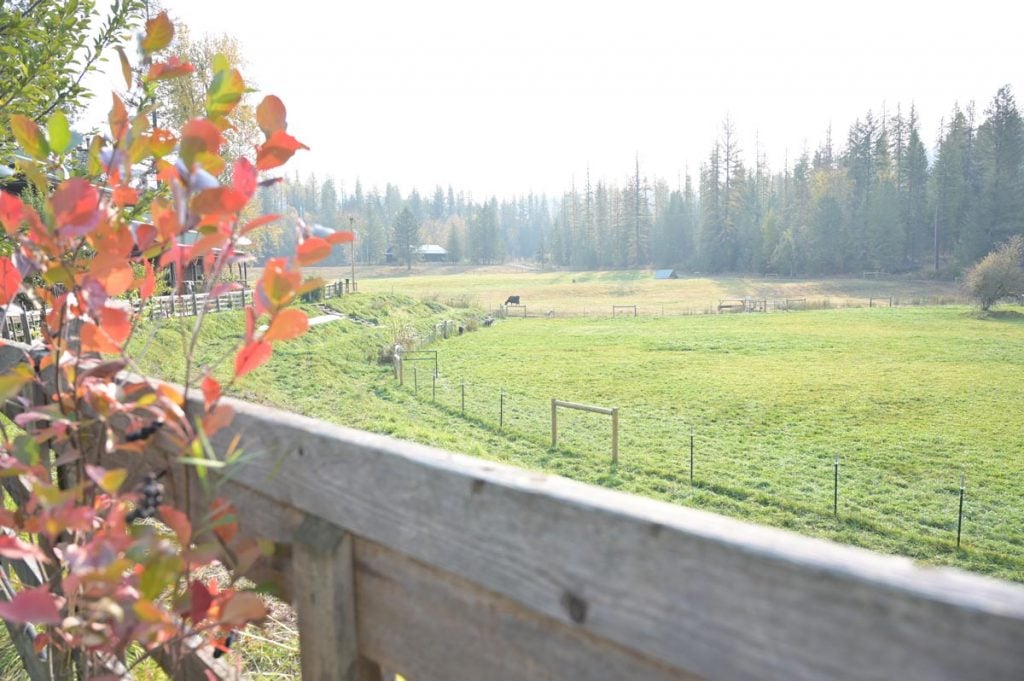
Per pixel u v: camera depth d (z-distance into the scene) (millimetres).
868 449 14227
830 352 28438
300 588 1215
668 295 70875
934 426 16141
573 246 127125
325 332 28156
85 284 1205
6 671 2447
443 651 1029
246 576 1422
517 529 884
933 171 82812
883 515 10617
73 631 1323
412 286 84312
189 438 1160
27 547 1096
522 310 57312
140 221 1468
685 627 719
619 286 81000
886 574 591
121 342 1290
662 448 14219
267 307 1120
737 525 720
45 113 3225
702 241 98688
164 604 1404
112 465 1783
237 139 15938
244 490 1405
